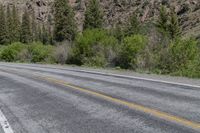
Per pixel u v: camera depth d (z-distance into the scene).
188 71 17.17
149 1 97.75
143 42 23.17
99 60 27.12
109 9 115.31
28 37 104.44
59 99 10.41
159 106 8.24
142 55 21.28
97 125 6.87
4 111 9.32
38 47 41.62
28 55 44.38
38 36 122.56
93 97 10.26
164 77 15.30
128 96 10.00
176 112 7.47
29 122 7.71
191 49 18.34
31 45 44.72
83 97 10.41
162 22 46.34
